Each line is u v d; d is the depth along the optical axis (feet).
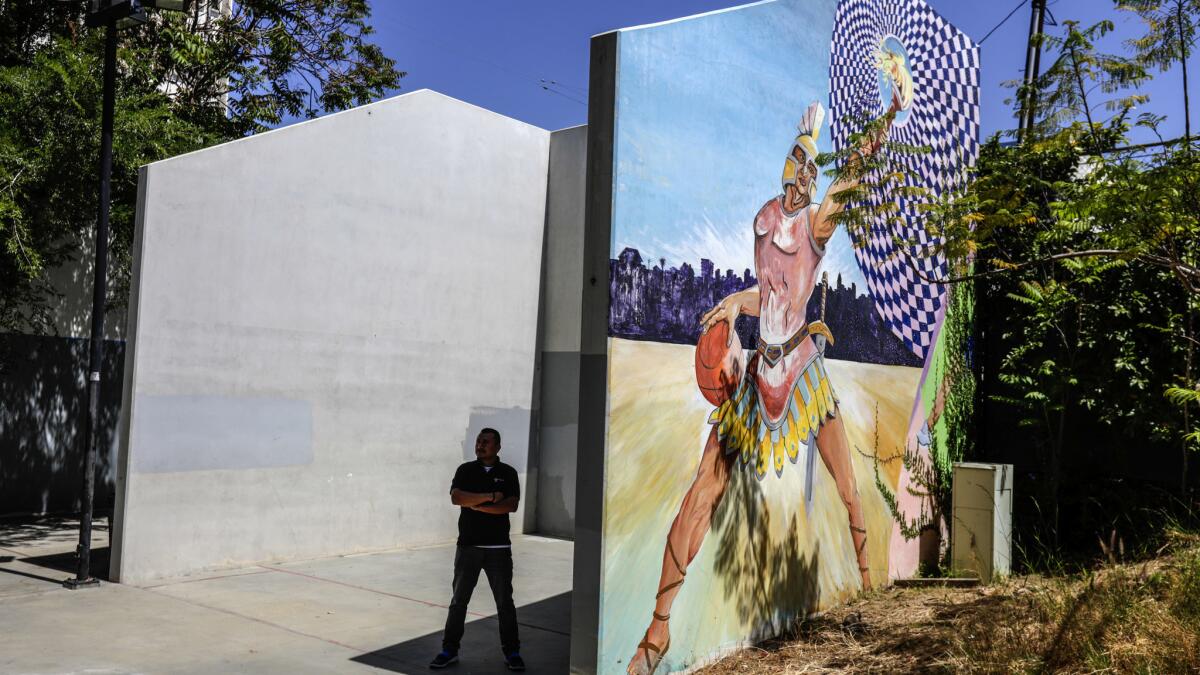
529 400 46.14
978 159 40.60
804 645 24.41
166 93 47.32
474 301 43.16
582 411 20.86
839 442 29.89
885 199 33.14
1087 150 33.78
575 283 45.70
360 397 38.06
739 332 24.98
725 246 24.49
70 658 21.91
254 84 51.01
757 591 25.05
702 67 23.88
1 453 40.93
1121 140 34.22
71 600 27.71
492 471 22.88
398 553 38.32
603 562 20.13
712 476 23.54
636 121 21.58
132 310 30.55
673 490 22.18
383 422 39.06
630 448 20.94
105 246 30.53
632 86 21.48
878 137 29.17
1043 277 38.70
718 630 23.47
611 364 20.51
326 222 36.50
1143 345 36.63
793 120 27.76
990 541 32.14
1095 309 37.24
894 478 33.40
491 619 27.68
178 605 27.71
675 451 22.31
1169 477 37.06
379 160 38.65
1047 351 39.96
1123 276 36.73
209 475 32.63
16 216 32.45
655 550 21.56
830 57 29.96
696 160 23.52
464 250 42.60
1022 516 37.65
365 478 38.29
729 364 24.43
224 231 32.86
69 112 35.06
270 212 34.45
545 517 46.11
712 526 23.45
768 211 26.43
